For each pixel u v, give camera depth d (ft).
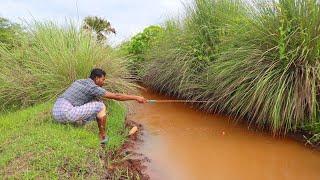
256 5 10.85
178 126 11.10
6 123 9.48
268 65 10.22
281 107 9.90
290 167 8.43
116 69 12.35
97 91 9.31
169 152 9.15
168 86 14.61
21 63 12.39
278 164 8.57
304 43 9.81
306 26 9.88
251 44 10.71
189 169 8.27
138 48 18.15
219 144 9.70
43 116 9.73
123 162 8.19
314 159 8.81
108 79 11.71
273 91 9.95
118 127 10.03
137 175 7.68
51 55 11.96
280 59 10.01
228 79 11.04
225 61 11.48
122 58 13.16
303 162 8.66
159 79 14.98
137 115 12.23
